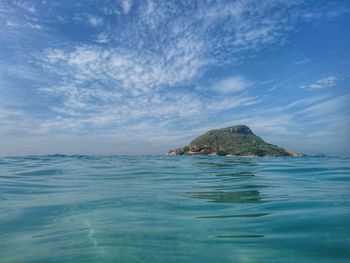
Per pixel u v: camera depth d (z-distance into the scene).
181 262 5.29
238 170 22.17
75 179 16.20
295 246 5.96
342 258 5.45
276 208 8.88
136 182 15.05
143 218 7.94
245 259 5.40
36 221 7.73
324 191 11.70
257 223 7.45
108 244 6.11
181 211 8.73
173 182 15.14
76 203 9.75
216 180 15.93
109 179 16.36
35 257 5.50
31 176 17.39
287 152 105.50
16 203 9.77
